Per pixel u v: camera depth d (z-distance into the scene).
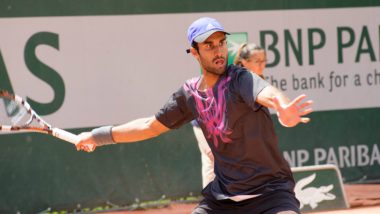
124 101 22.69
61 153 22.34
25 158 22.00
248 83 9.34
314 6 24.48
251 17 23.84
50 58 21.98
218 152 10.12
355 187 24.81
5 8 21.50
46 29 21.92
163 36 22.98
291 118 8.16
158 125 11.19
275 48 24.09
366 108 25.17
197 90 10.23
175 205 23.33
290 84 24.28
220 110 9.81
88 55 22.33
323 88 24.67
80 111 22.28
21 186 21.97
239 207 10.08
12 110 14.28
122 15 22.58
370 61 25.16
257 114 9.65
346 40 24.86
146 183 23.22
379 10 25.12
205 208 10.50
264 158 9.78
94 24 22.34
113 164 22.91
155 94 22.95
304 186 18.62
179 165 23.56
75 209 22.50
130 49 22.69
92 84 22.38
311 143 24.70
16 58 21.64
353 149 25.09
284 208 9.55
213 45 9.84
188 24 23.20
